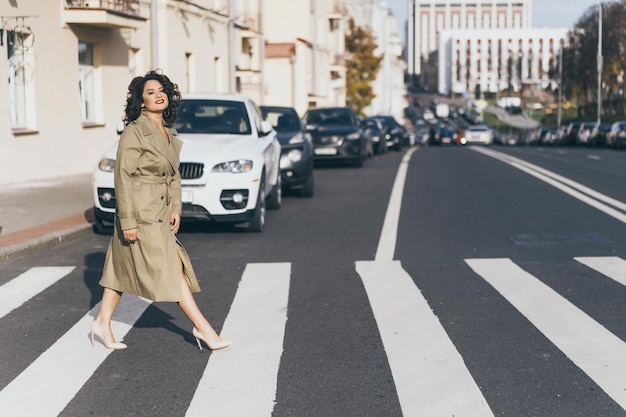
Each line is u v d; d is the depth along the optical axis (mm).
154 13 20938
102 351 6191
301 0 57875
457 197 16953
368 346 6215
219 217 11594
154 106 5871
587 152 41094
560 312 7211
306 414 4801
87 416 4832
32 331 6801
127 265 5965
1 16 18625
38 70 20562
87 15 21891
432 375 5504
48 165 21172
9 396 5195
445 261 9766
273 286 8461
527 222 13062
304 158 16766
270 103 53000
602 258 9820
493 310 7312
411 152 41375
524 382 5344
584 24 84750
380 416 4762
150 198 5844
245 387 5301
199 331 6102
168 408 4941
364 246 10945
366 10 97312
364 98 79000
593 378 5414
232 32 30359
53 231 11547
